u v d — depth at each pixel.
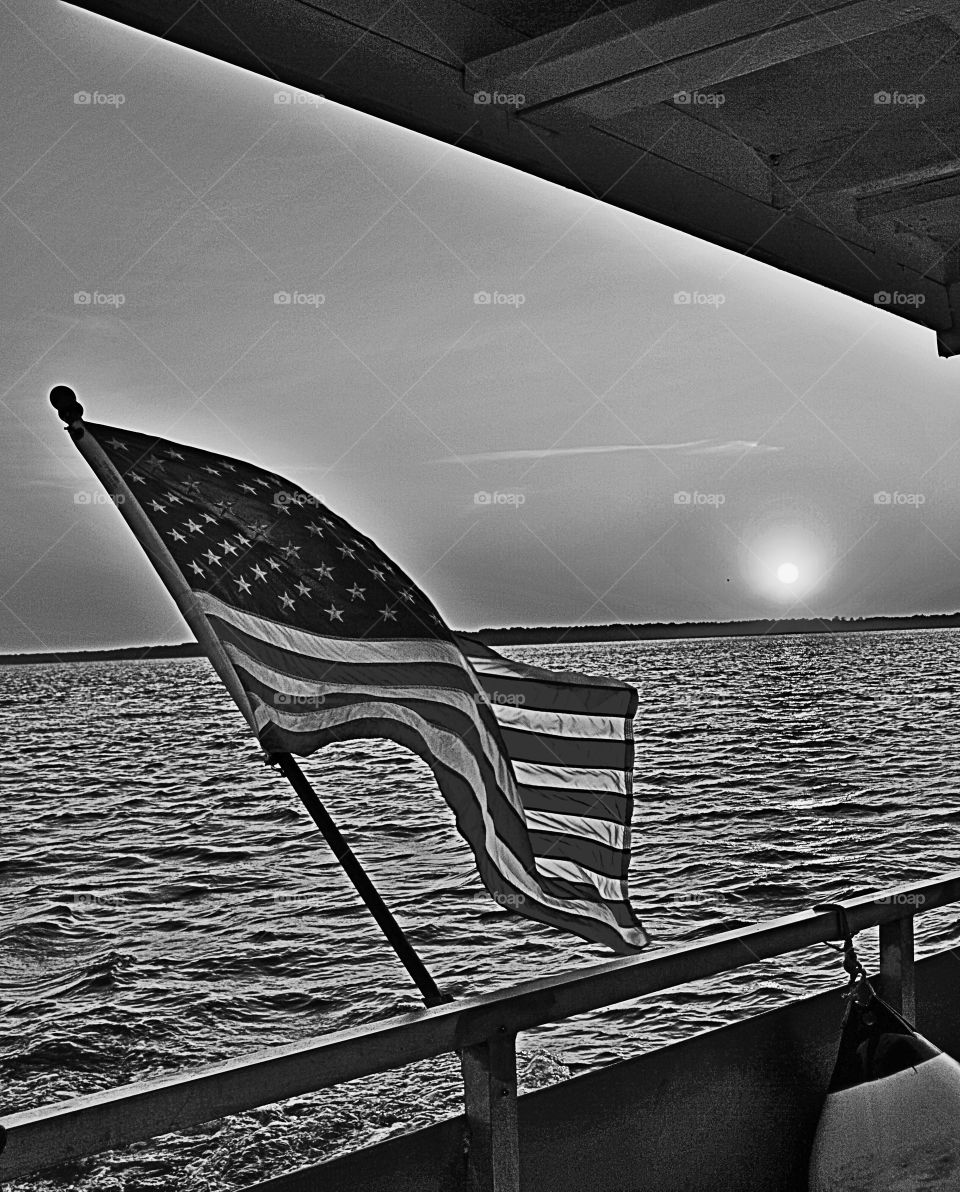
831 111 3.12
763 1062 2.08
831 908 2.12
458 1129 1.64
